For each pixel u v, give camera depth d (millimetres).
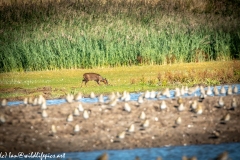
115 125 69688
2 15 186250
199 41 161875
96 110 76438
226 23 177375
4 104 82625
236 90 92875
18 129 69438
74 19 183625
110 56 154000
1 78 138875
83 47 154000
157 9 197875
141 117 71188
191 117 72750
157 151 61250
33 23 182625
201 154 60094
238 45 162750
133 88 114812
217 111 75750
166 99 84688
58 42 155625
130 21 183125
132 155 59844
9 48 156000
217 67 145125
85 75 120938
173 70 142000
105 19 184375
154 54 156750
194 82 121312
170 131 67562
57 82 129125
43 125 70375
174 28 172125
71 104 81562
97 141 64625
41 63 153250
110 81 127750
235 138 65625
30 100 84500
